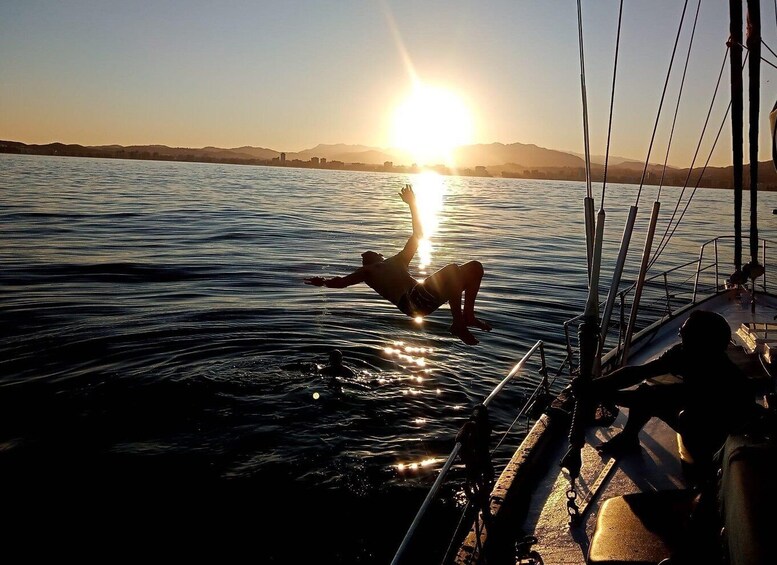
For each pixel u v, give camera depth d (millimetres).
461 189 154625
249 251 31094
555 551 5012
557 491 5875
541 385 8023
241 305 18797
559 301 22203
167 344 14367
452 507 8234
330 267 27203
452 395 12031
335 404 11219
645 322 18609
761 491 2713
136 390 11492
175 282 22094
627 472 6082
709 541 3441
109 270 23484
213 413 10672
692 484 5562
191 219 44750
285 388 11836
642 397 5512
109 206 50781
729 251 38281
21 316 16297
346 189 113750
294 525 7773
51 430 9867
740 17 8789
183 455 9258
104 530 7535
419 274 27469
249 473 8852
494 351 15273
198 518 7824
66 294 19156
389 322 17391
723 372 4848
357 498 8375
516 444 10148
